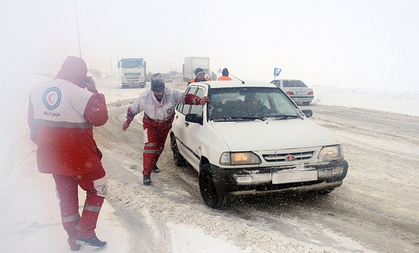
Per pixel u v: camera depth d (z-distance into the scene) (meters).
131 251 3.39
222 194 4.22
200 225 3.94
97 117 3.08
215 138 4.50
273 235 3.68
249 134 4.53
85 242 3.31
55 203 4.55
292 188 4.27
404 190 5.32
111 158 7.30
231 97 5.48
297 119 5.29
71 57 3.23
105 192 3.36
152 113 5.46
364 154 7.64
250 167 4.16
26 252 3.36
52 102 3.04
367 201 4.85
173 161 7.16
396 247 3.58
